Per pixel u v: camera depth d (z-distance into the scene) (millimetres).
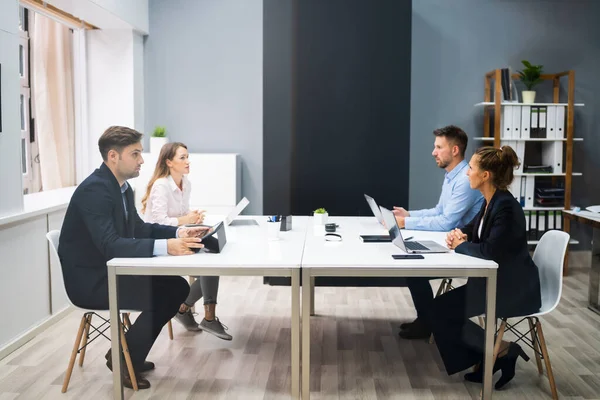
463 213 3607
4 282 3443
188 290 3119
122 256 2775
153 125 6121
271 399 2869
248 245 3131
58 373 3178
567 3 5984
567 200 5668
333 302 4594
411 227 3723
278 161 5234
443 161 3766
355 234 3541
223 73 6055
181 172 4039
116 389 2770
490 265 2693
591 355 3467
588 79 6055
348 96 5176
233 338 3729
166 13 6023
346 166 5211
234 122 6090
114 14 5109
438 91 6082
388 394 2922
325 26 5156
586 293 4910
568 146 5625
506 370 2963
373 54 5156
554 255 2914
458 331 2947
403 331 3756
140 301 2852
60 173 5418
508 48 6031
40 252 3838
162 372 3191
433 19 6031
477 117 6082
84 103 5801
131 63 5762
